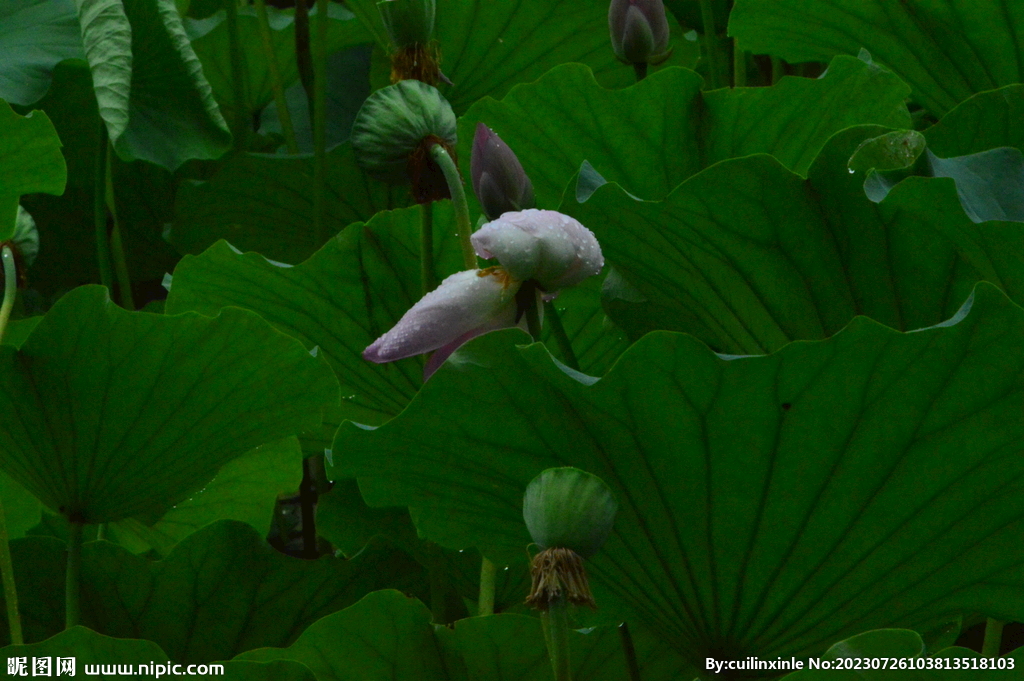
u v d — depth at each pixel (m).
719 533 2.96
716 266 3.15
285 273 3.41
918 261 3.09
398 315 3.46
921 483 2.91
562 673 2.82
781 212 3.10
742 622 2.99
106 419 3.16
